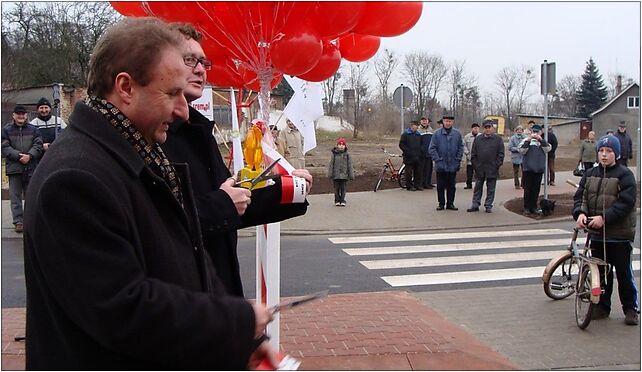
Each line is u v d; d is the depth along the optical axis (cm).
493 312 616
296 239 1062
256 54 335
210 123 263
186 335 157
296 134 1178
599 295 546
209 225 229
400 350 473
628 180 573
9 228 1039
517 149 1681
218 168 263
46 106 1035
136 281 155
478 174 1309
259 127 326
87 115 172
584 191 605
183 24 248
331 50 359
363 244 1007
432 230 1153
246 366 172
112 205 158
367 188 1697
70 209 152
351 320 556
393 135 3531
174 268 175
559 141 4919
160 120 181
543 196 1437
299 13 305
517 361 477
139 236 168
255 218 279
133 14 330
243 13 314
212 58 367
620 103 4894
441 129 1331
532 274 791
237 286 251
